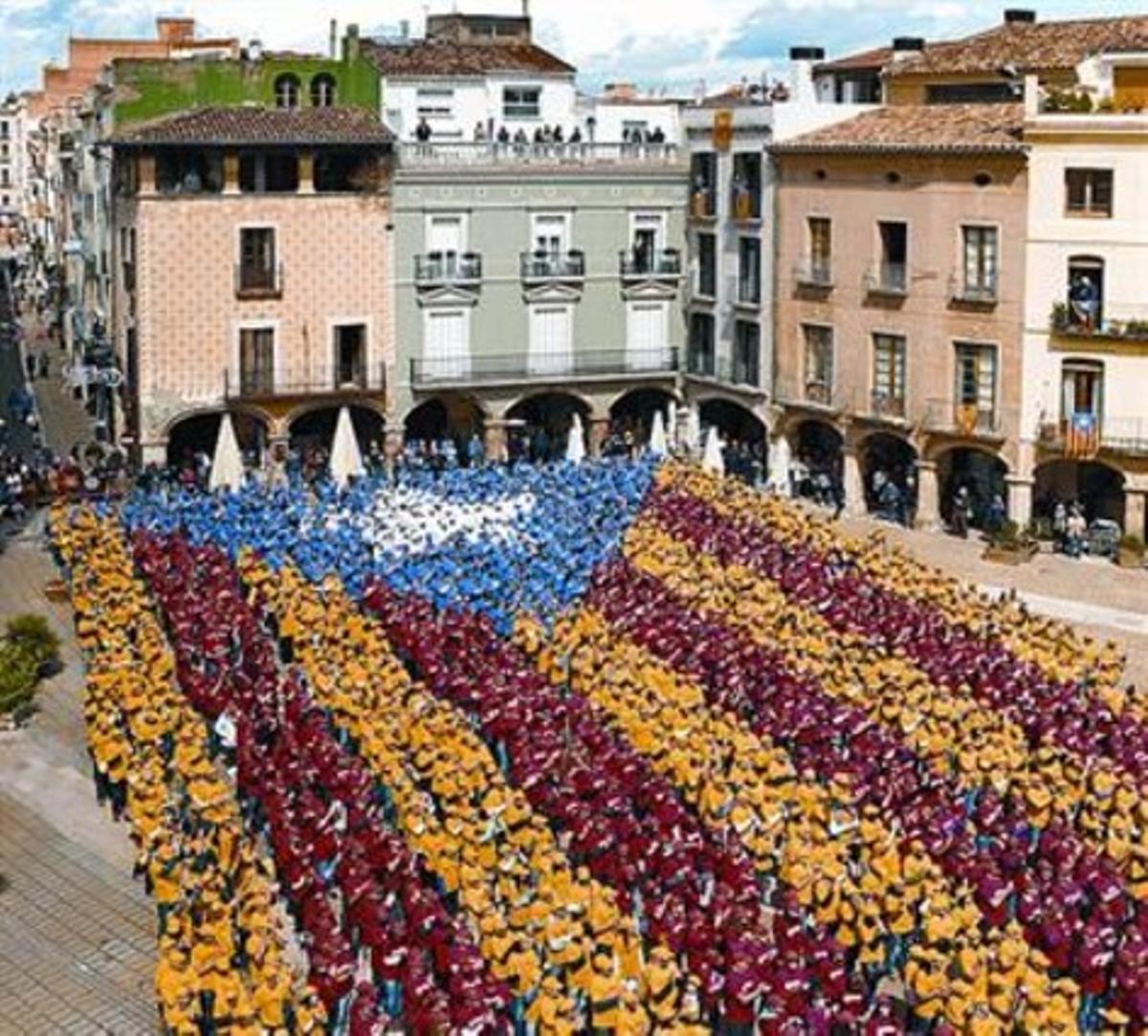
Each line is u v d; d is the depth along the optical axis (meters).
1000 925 29.34
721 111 72.81
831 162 67.19
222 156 68.12
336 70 74.69
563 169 73.19
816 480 69.38
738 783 33.53
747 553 52.16
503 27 91.06
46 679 45.53
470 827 31.36
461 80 79.44
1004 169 61.12
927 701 38.62
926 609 47.03
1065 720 38.56
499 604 46.88
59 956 30.56
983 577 57.50
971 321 62.88
